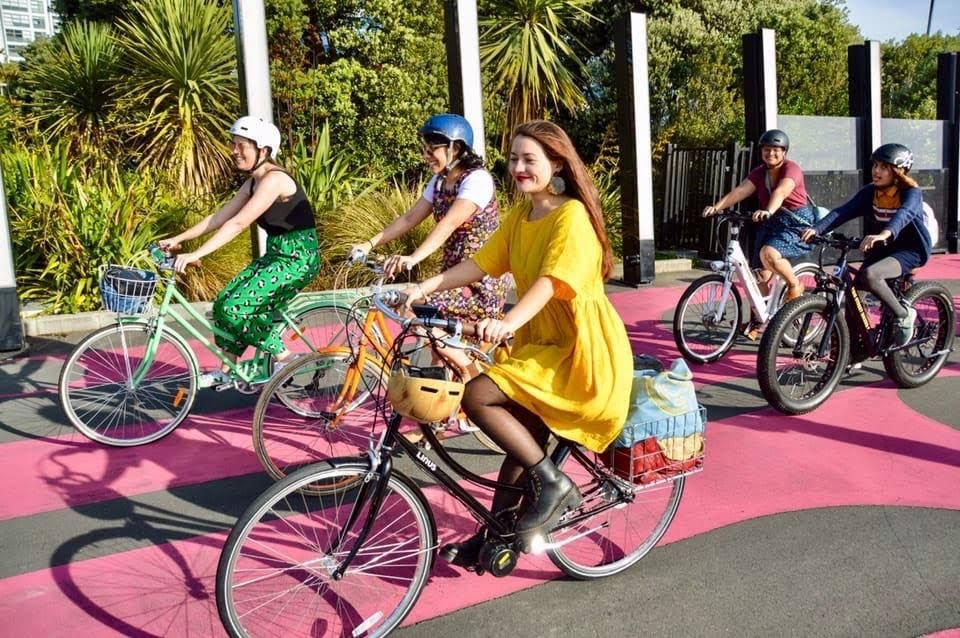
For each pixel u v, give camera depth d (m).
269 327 4.36
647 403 2.90
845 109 16.97
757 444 4.59
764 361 4.84
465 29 8.25
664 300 8.84
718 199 11.06
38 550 3.39
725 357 6.51
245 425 4.91
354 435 4.30
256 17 7.29
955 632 2.81
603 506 3.00
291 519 3.54
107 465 4.30
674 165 12.02
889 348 5.37
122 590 3.09
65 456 4.42
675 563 3.27
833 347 5.08
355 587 3.04
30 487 4.02
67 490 3.99
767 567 3.24
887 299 5.19
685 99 16.56
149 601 3.02
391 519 2.93
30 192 7.89
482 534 2.83
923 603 2.99
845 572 3.20
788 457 4.40
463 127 3.96
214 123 12.31
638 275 9.52
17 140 10.10
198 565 3.28
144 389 4.89
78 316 7.30
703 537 3.48
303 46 15.45
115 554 3.37
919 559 3.30
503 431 2.63
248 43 7.28
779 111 15.18
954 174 12.36
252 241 7.80
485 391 2.64
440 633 2.80
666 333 7.36
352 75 15.13
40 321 7.14
